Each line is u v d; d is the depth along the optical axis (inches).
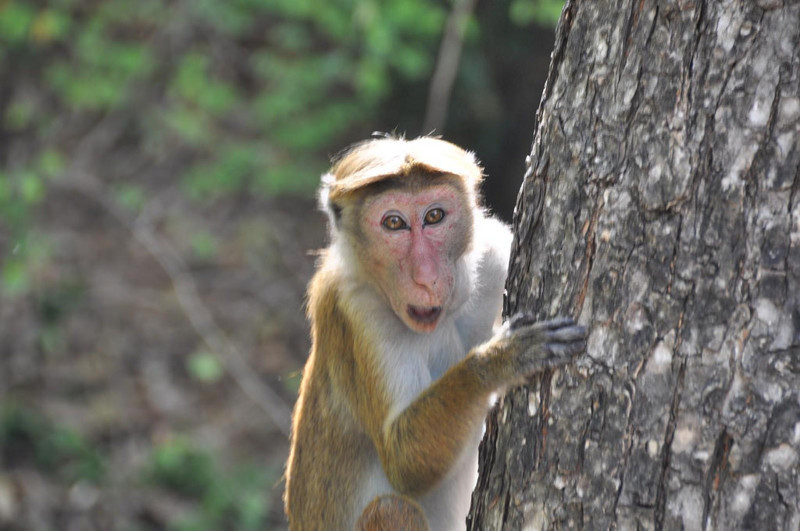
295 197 972.6
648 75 205.6
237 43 1008.2
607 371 209.8
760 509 189.3
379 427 315.9
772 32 191.0
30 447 720.3
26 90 939.3
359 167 309.1
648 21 206.1
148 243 821.9
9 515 667.4
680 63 201.0
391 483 312.3
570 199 220.5
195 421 761.0
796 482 186.7
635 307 205.3
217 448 740.0
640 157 206.1
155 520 680.4
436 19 778.8
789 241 188.9
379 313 319.3
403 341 320.2
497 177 923.4
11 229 794.8
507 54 887.1
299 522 358.0
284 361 818.2
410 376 317.7
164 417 759.1
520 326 235.5
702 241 196.9
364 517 319.3
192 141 947.3
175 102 959.6
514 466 229.6
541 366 222.7
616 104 211.0
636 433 203.5
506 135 914.7
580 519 212.1
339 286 329.4
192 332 829.2
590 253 215.6
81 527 670.5
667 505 198.5
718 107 195.8
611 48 212.8
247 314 852.6
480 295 335.3
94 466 710.5
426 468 293.6
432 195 297.6
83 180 878.4
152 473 712.4
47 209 901.2
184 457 718.5
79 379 776.9
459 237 303.4
